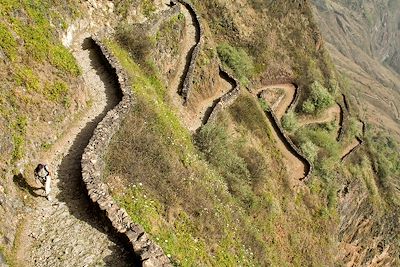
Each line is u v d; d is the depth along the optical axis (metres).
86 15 29.44
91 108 22.30
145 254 13.65
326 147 53.09
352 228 55.03
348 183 53.53
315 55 66.50
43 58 20.52
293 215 38.94
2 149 15.59
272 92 55.06
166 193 19.83
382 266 62.00
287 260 33.97
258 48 55.66
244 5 57.03
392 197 66.00
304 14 66.56
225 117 37.88
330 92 65.56
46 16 24.05
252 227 28.69
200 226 20.61
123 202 16.97
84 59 26.09
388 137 123.94
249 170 35.28
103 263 13.91
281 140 46.22
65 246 14.23
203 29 43.16
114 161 18.56
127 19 33.41
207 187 25.20
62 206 15.65
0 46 18.47
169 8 39.19
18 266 13.05
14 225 14.28
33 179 16.41
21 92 18.11
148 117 24.08
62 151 18.56
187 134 30.19
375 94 180.25
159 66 34.22
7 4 20.92
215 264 19.34
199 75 38.25
